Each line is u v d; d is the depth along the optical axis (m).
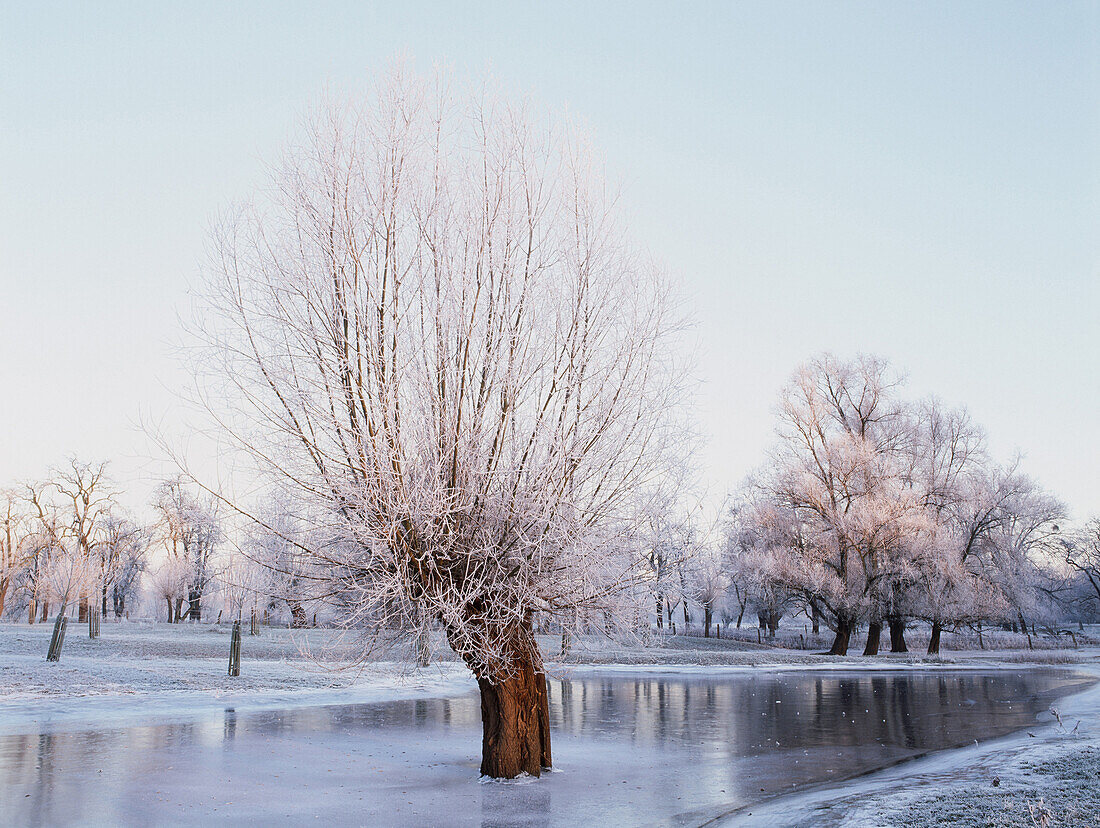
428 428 10.75
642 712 21.62
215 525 10.69
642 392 11.84
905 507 47.50
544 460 11.05
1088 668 41.47
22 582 63.72
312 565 10.82
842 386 53.03
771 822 9.23
